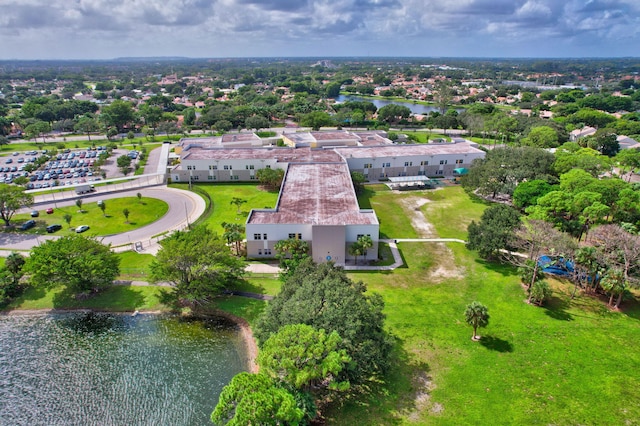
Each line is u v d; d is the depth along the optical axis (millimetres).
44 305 54969
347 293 40750
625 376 40719
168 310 53625
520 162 91312
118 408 38906
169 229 76250
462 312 51125
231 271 55500
